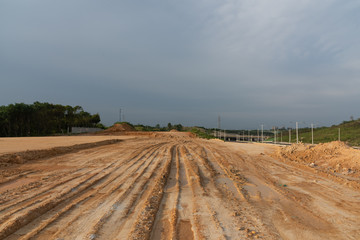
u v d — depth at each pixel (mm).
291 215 5945
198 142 33781
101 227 4859
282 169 12273
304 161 14344
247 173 11180
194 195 7367
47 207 5871
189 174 10375
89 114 83500
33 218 5254
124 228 4852
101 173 10188
